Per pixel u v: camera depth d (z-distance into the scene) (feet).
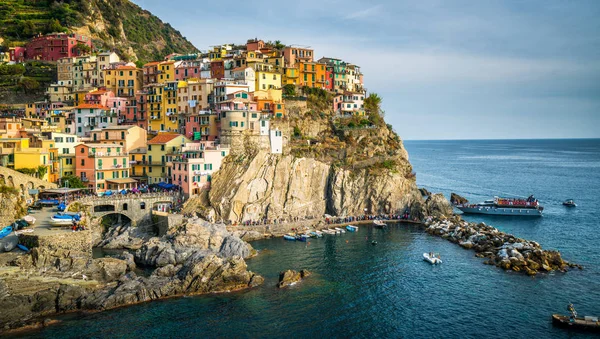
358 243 409.49
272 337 241.96
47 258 281.95
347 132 535.60
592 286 311.47
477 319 266.16
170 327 247.70
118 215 417.69
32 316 251.80
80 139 474.49
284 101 533.96
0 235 298.56
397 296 295.28
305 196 483.92
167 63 594.65
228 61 568.82
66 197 389.80
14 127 453.17
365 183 506.07
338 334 248.11
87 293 270.05
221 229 371.97
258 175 455.63
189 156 449.89
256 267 338.54
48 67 651.25
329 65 644.69
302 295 292.20
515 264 345.10
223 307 272.10
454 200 631.15
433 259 357.00
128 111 566.77
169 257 330.75
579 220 520.01
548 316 269.85
